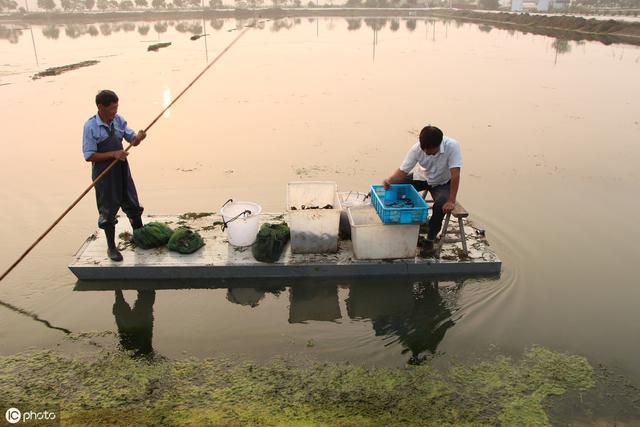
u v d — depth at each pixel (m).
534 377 3.73
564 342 4.13
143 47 27.47
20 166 8.30
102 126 4.45
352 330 4.30
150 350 4.04
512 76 17.11
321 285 4.92
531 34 35.31
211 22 51.12
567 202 6.82
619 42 28.95
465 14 57.12
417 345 4.11
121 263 4.89
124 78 17.05
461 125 10.73
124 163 4.76
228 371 3.77
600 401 3.51
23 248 5.63
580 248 5.60
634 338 4.18
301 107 12.52
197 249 5.12
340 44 28.91
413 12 65.81
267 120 11.23
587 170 8.04
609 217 6.36
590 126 10.62
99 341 4.16
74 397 3.51
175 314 4.52
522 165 8.28
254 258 4.97
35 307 4.61
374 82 16.14
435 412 3.38
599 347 4.07
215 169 8.09
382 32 38.19
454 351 4.04
